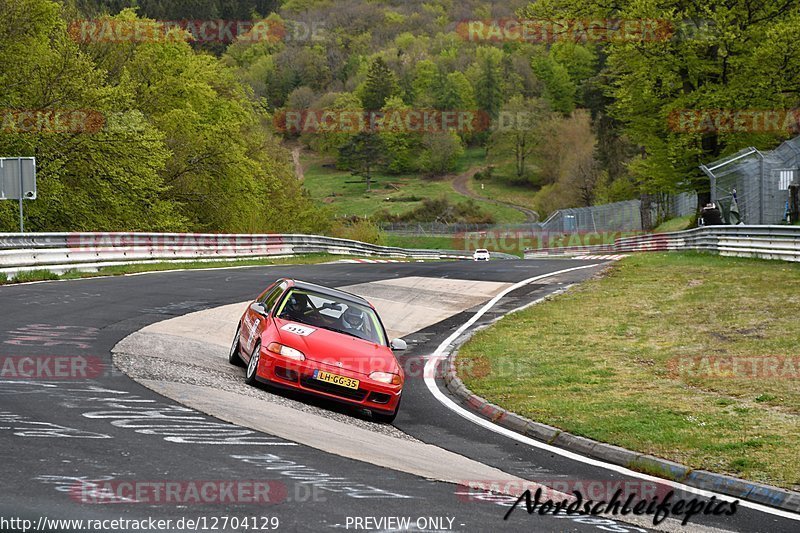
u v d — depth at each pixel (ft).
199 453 24.07
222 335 53.98
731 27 128.06
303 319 39.52
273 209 227.61
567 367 51.42
